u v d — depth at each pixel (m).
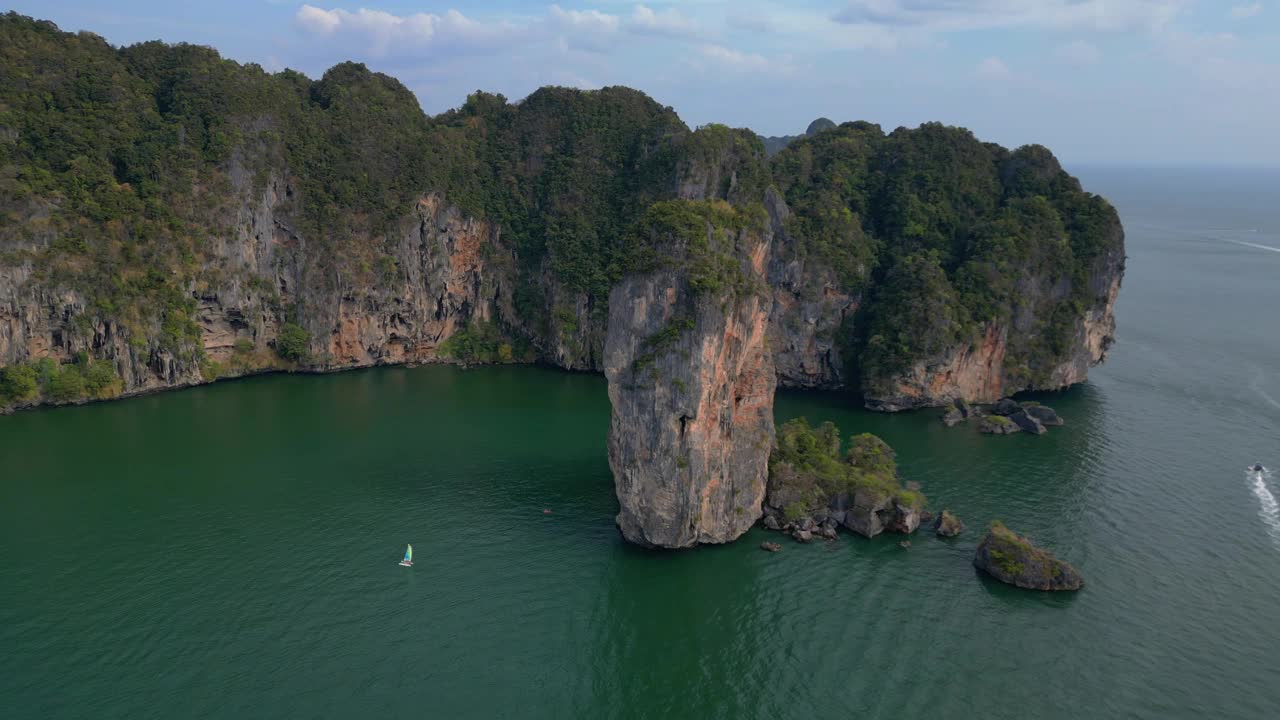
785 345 143.12
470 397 136.88
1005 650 66.50
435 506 92.00
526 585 76.12
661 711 60.09
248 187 143.62
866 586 76.44
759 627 70.25
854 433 118.12
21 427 115.00
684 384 77.88
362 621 69.69
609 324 81.94
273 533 84.81
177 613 70.06
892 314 133.75
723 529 84.31
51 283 121.75
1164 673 63.38
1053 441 113.25
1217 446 110.56
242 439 112.75
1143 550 81.75
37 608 70.25
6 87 129.62
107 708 58.41
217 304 141.50
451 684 62.38
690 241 79.38
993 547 79.25
